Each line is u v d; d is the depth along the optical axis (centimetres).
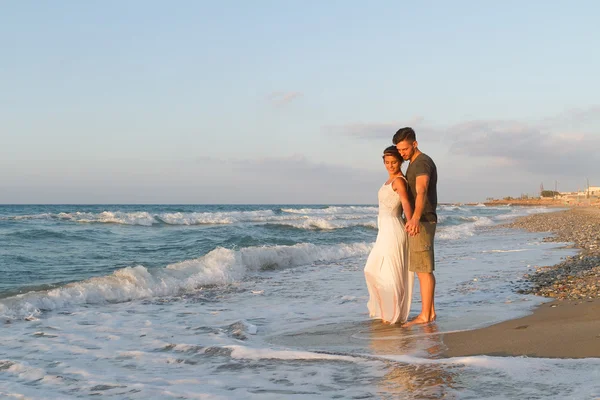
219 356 392
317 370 338
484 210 8112
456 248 1574
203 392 301
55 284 789
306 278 950
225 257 1041
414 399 268
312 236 2109
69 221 2758
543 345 369
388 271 514
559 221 3612
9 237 1656
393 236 517
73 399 297
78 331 516
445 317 530
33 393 311
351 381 310
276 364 360
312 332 488
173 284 828
